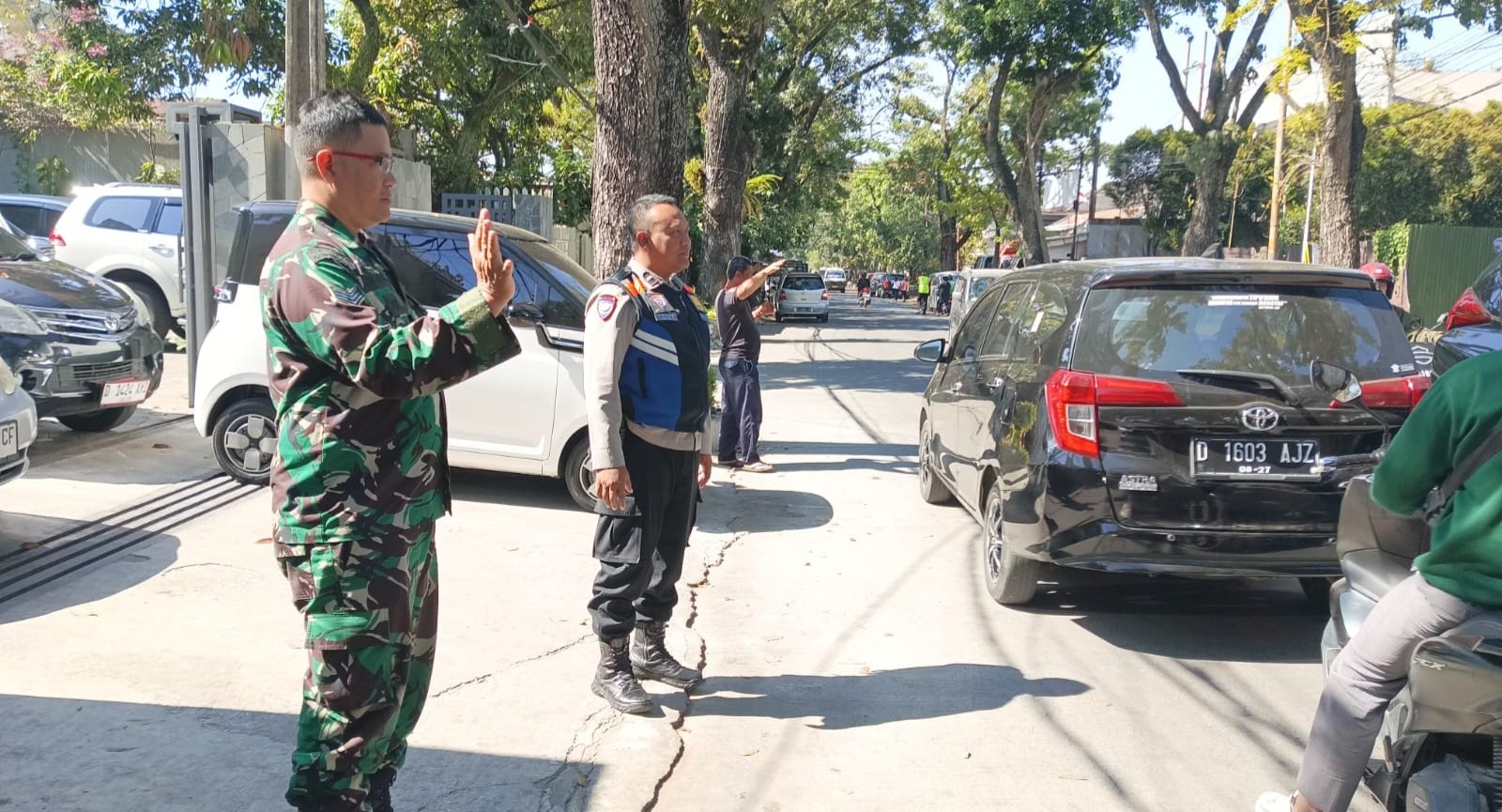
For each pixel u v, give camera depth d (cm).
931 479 792
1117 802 369
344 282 258
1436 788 280
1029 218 3575
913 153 5619
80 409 779
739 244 2231
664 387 414
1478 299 682
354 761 272
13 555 566
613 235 909
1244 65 2808
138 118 1984
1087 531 495
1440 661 270
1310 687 472
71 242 1373
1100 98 3488
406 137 1717
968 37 3164
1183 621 555
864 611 562
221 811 334
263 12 1805
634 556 415
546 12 1834
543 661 471
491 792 359
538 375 705
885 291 6950
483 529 670
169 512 654
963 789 376
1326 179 1861
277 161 1015
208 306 980
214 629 480
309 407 264
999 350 639
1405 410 490
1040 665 493
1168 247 4828
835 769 388
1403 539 338
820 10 2970
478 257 248
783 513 766
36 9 2353
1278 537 486
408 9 1805
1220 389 489
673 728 415
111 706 400
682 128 926
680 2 908
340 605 266
